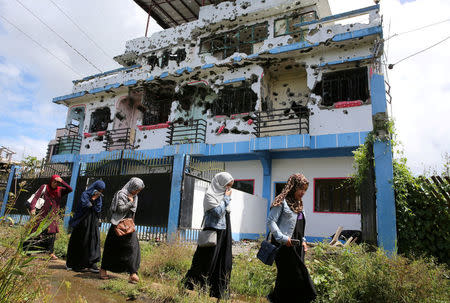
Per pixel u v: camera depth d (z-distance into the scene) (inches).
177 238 273.1
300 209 140.1
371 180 269.0
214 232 154.0
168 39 702.5
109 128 716.0
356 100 484.7
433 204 236.2
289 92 605.0
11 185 464.4
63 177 438.6
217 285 153.6
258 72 567.8
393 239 238.1
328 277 161.3
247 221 459.8
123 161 394.0
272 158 544.1
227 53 657.0
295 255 131.9
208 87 653.9
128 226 189.2
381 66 419.2
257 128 532.7
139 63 743.1
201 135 617.3
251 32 633.0
